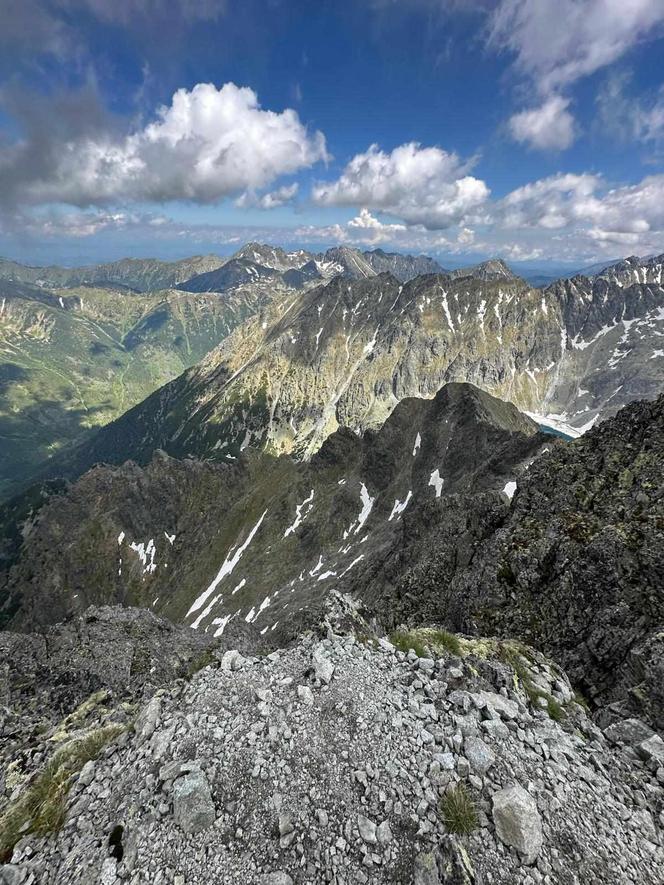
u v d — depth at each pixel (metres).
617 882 8.19
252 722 10.83
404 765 9.91
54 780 11.01
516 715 11.87
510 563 27.56
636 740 12.36
